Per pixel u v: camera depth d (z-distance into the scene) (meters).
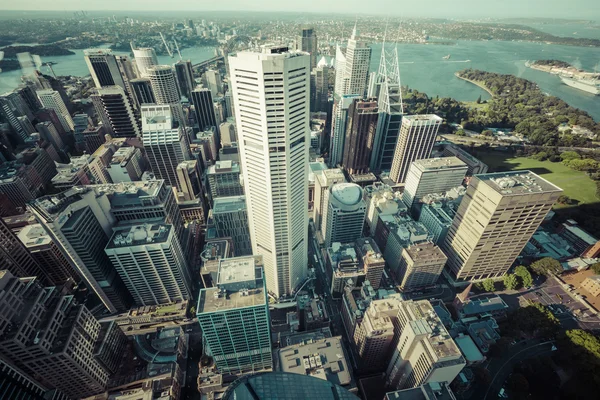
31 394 142.50
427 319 184.25
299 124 186.50
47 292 183.00
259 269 184.25
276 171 193.38
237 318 169.12
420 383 178.38
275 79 159.12
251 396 119.69
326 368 186.00
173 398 196.00
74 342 177.88
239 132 191.12
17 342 155.38
